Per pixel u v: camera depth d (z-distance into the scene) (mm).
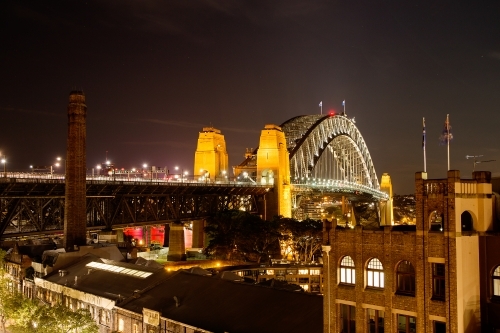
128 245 133500
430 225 42312
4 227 107250
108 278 84500
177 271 79188
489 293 41188
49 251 104438
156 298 71312
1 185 103000
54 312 66938
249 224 159000
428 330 41281
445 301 40469
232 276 78000
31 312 72125
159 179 168375
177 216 164750
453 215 40250
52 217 121125
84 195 116062
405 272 43469
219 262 152000
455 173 40500
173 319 62875
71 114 115438
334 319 47375
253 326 56406
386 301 43938
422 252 41938
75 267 94812
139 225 147125
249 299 62812
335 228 48000
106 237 139000
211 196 185750
